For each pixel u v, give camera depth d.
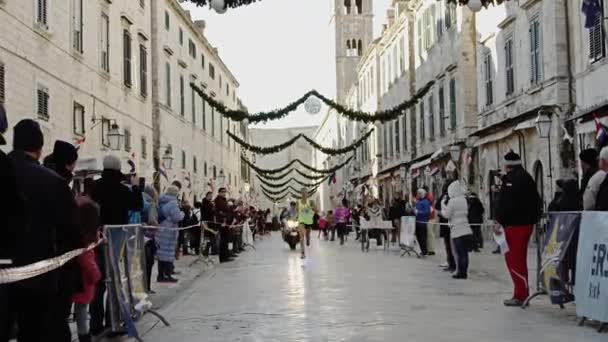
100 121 25.98
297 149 120.19
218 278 17.48
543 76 24.59
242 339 9.05
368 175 62.81
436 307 11.62
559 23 23.53
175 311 11.76
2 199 5.31
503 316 10.56
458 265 16.39
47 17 20.97
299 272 18.52
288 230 31.17
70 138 22.88
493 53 30.05
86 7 24.72
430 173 38.69
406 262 21.66
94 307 9.48
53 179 6.27
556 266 10.80
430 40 40.50
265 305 12.16
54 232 6.32
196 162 49.41
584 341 8.54
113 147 23.70
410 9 45.22
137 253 9.90
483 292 13.63
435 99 39.53
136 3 32.09
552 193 23.62
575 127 22.39
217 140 59.09
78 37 23.92
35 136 6.42
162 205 16.45
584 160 11.97
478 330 9.38
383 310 11.32
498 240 12.28
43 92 20.53
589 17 18.62
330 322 10.19
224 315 11.12
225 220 23.02
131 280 9.43
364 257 24.38
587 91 22.02
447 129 36.88
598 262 9.20
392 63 52.00
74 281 7.47
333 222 41.12
